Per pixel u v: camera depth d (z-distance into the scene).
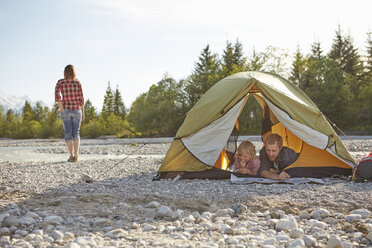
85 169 7.96
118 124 53.66
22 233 3.15
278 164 6.31
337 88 40.09
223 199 4.54
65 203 4.41
